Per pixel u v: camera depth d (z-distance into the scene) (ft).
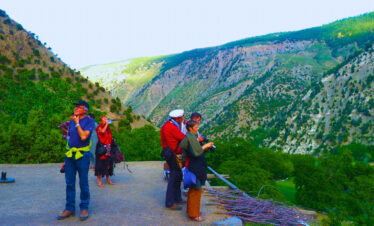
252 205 18.47
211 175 30.96
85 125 15.64
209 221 15.81
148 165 36.76
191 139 15.42
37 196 20.30
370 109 580.71
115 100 508.53
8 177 26.73
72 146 15.51
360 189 135.54
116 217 16.14
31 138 36.76
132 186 24.38
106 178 25.80
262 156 92.12
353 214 125.29
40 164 34.63
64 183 24.76
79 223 15.03
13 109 75.56
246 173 44.01
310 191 140.15
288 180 163.22
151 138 60.18
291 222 16.28
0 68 388.37
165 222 15.49
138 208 17.98
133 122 451.94
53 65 500.74
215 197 20.35
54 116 43.24
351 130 560.20
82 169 15.64
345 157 157.38
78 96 100.07
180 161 17.61
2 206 17.71
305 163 149.89
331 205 130.11
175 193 18.79
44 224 14.73
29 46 498.28
